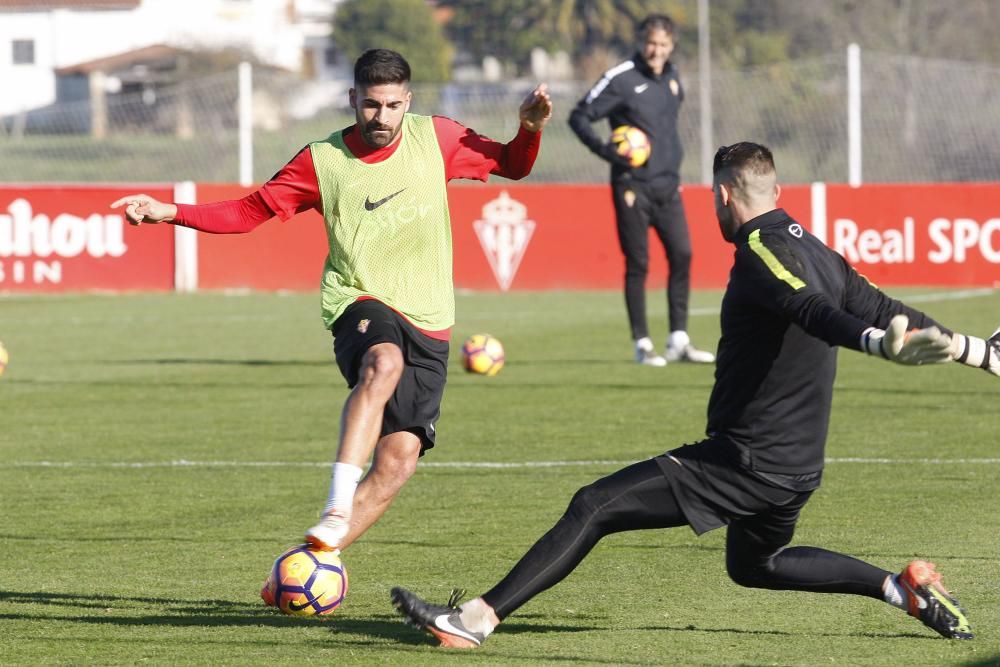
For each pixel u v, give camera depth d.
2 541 21.19
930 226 64.81
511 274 67.94
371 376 15.74
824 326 13.45
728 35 142.38
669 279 41.59
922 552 19.61
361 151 17.06
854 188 65.19
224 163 116.19
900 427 30.66
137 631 16.16
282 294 67.69
